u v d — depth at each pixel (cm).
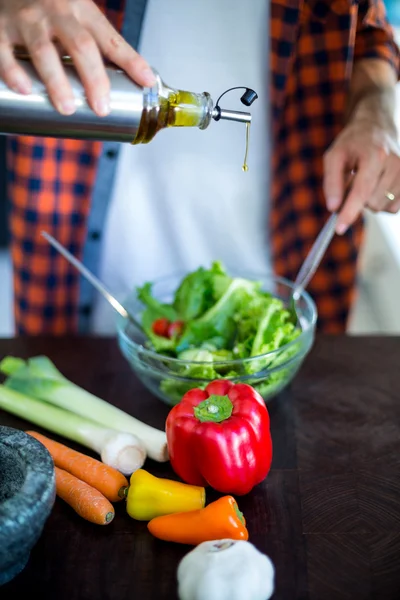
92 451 103
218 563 77
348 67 146
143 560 85
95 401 108
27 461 79
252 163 151
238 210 155
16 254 156
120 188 150
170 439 93
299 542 87
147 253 158
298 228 156
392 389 115
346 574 82
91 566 84
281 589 80
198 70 142
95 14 86
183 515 86
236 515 85
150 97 85
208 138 146
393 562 83
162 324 114
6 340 131
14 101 83
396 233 214
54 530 89
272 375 102
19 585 81
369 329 211
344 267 161
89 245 154
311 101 149
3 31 85
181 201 152
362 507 92
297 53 145
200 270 116
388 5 254
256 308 110
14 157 146
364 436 105
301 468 99
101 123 85
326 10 140
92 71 82
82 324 163
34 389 111
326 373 120
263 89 145
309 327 107
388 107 137
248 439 90
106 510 88
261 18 138
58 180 146
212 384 96
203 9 136
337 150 127
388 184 125
